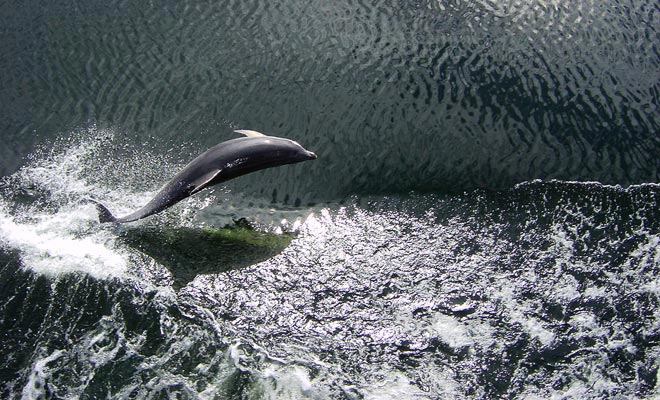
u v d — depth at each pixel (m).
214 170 8.87
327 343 8.89
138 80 12.30
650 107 12.48
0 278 9.29
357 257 10.02
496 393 8.45
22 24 13.21
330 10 13.76
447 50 13.21
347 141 11.62
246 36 13.15
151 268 9.57
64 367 8.36
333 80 12.49
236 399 8.17
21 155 11.10
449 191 11.08
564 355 8.85
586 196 11.03
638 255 10.12
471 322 9.21
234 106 11.95
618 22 13.97
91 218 10.16
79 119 11.67
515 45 13.41
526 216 10.73
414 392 8.40
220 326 8.95
